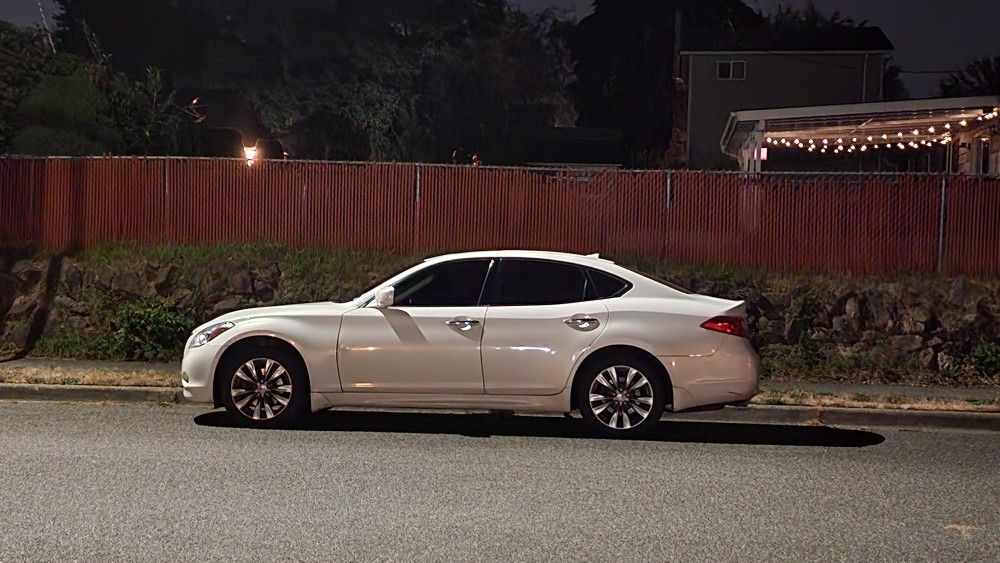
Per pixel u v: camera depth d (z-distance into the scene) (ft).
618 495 27.17
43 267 54.03
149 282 53.26
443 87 159.33
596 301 34.81
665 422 39.11
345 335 34.68
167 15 142.61
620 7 185.88
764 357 49.80
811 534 23.86
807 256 53.31
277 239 55.47
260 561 21.33
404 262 54.44
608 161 158.20
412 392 34.63
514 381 34.37
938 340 49.96
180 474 28.48
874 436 37.17
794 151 94.38
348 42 149.59
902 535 23.90
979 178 52.42
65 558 21.38
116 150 78.33
